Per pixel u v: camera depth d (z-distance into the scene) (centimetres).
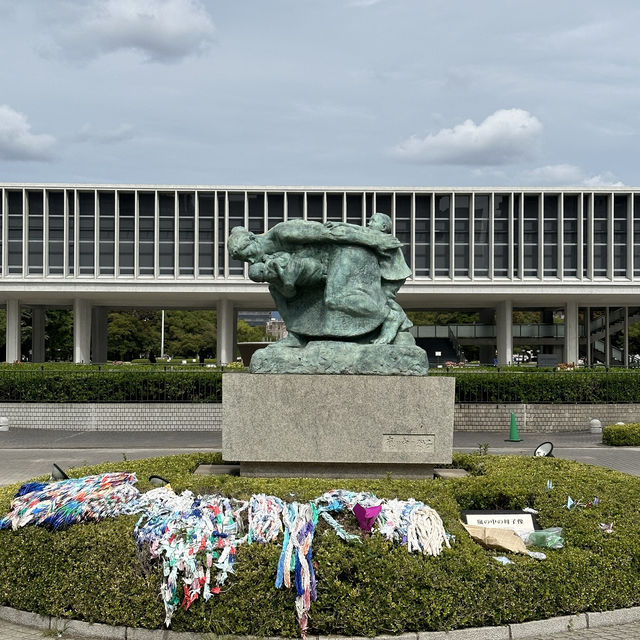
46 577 623
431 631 585
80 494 689
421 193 4403
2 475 1437
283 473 884
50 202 4338
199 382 2223
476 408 2253
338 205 4409
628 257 4441
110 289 4281
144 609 586
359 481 815
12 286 4234
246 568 585
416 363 892
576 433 2236
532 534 700
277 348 905
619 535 703
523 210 4444
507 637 596
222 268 4434
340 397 868
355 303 892
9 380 2236
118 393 2222
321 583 581
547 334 5291
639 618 645
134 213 4353
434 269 4428
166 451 1786
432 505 725
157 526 613
